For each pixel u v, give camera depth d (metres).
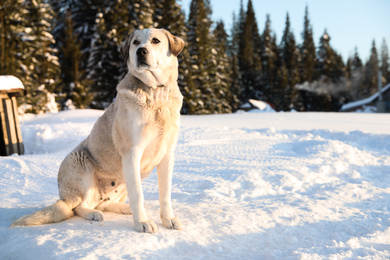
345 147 8.22
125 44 3.56
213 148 8.23
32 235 2.92
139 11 32.66
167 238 2.95
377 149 8.84
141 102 3.20
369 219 3.73
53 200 4.34
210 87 39.59
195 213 3.66
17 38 23.30
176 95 3.43
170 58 3.40
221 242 2.99
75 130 9.98
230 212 3.70
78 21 33.59
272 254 2.75
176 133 3.48
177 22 35.97
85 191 3.62
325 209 4.01
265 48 78.25
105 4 32.12
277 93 64.88
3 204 4.06
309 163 6.66
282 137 10.34
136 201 3.22
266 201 4.34
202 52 38.62
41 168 5.98
